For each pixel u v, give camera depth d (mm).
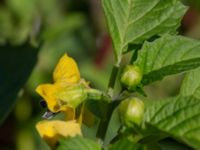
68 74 230
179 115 214
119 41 246
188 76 240
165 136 215
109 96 229
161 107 216
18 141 417
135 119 216
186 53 237
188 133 210
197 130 210
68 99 226
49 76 426
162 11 250
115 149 208
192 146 202
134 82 231
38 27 359
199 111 214
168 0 250
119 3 249
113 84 236
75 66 231
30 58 268
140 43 246
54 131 220
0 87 257
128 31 248
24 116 417
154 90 406
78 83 229
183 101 216
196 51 237
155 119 215
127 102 217
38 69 422
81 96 227
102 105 228
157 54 237
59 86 227
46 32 429
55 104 227
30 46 273
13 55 267
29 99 417
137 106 216
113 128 380
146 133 212
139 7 250
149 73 235
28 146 417
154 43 238
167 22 249
